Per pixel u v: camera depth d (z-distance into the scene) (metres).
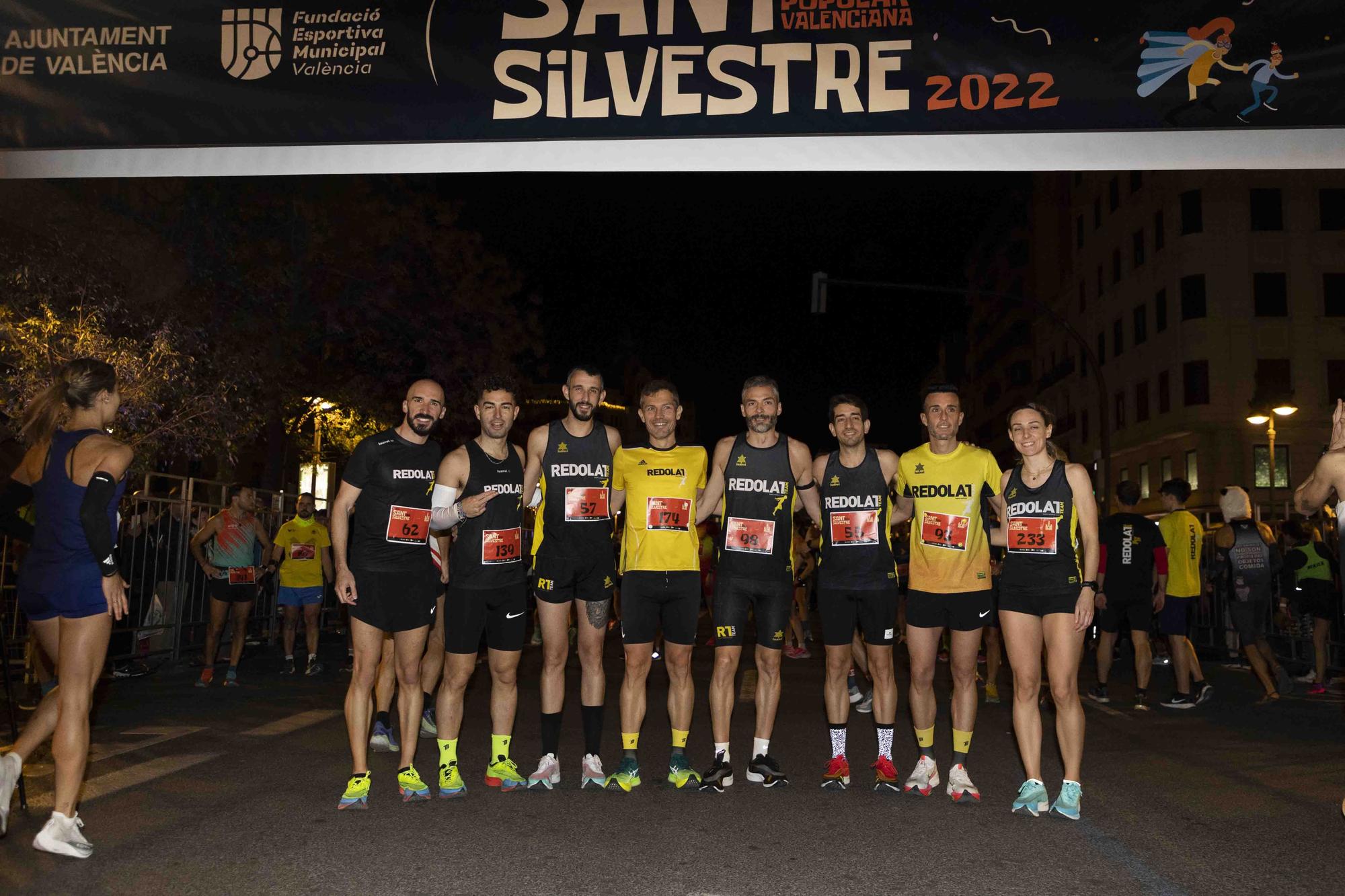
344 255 21.03
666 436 6.03
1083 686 10.81
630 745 5.89
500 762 5.86
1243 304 35.91
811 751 7.05
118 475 4.53
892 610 5.95
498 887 4.04
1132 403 41.12
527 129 6.18
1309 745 7.32
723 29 6.09
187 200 18.03
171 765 6.27
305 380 22.23
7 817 4.55
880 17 6.02
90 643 4.48
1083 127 5.91
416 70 6.26
